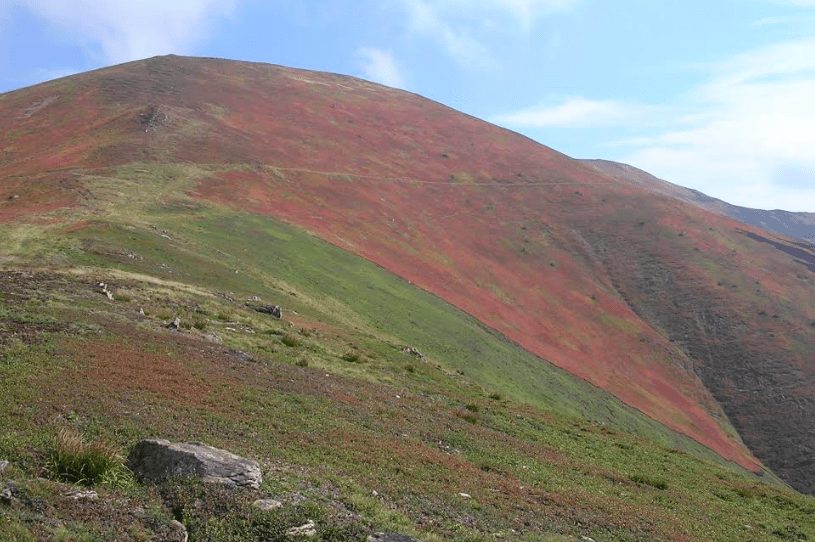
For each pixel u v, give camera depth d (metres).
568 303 92.19
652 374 82.75
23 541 8.89
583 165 147.50
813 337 92.81
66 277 34.81
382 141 124.56
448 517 14.11
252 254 56.31
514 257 98.94
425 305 65.00
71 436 12.58
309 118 122.50
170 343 26.33
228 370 24.42
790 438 75.00
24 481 10.66
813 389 82.19
